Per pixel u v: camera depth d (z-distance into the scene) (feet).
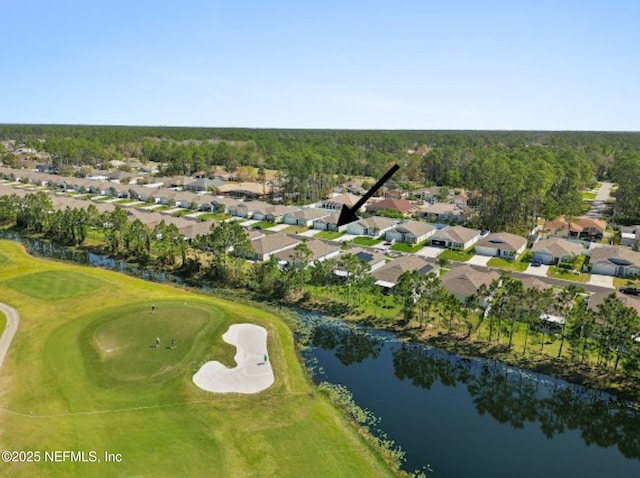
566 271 312.09
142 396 166.30
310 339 223.10
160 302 246.06
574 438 162.09
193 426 151.94
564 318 213.05
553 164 531.50
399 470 139.03
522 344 215.51
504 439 158.40
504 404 180.24
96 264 320.91
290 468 135.64
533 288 213.05
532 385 189.26
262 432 150.51
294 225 440.45
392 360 208.64
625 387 184.03
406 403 177.17
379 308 251.39
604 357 199.93
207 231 368.27
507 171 444.55
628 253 311.06
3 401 159.74
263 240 335.26
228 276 286.25
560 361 201.46
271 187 615.57
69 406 159.02
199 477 130.00
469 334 223.51
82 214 362.12
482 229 428.56
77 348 196.03
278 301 260.83
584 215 491.72
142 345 199.21
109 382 173.17
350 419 163.43
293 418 158.81
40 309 234.38
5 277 279.08
